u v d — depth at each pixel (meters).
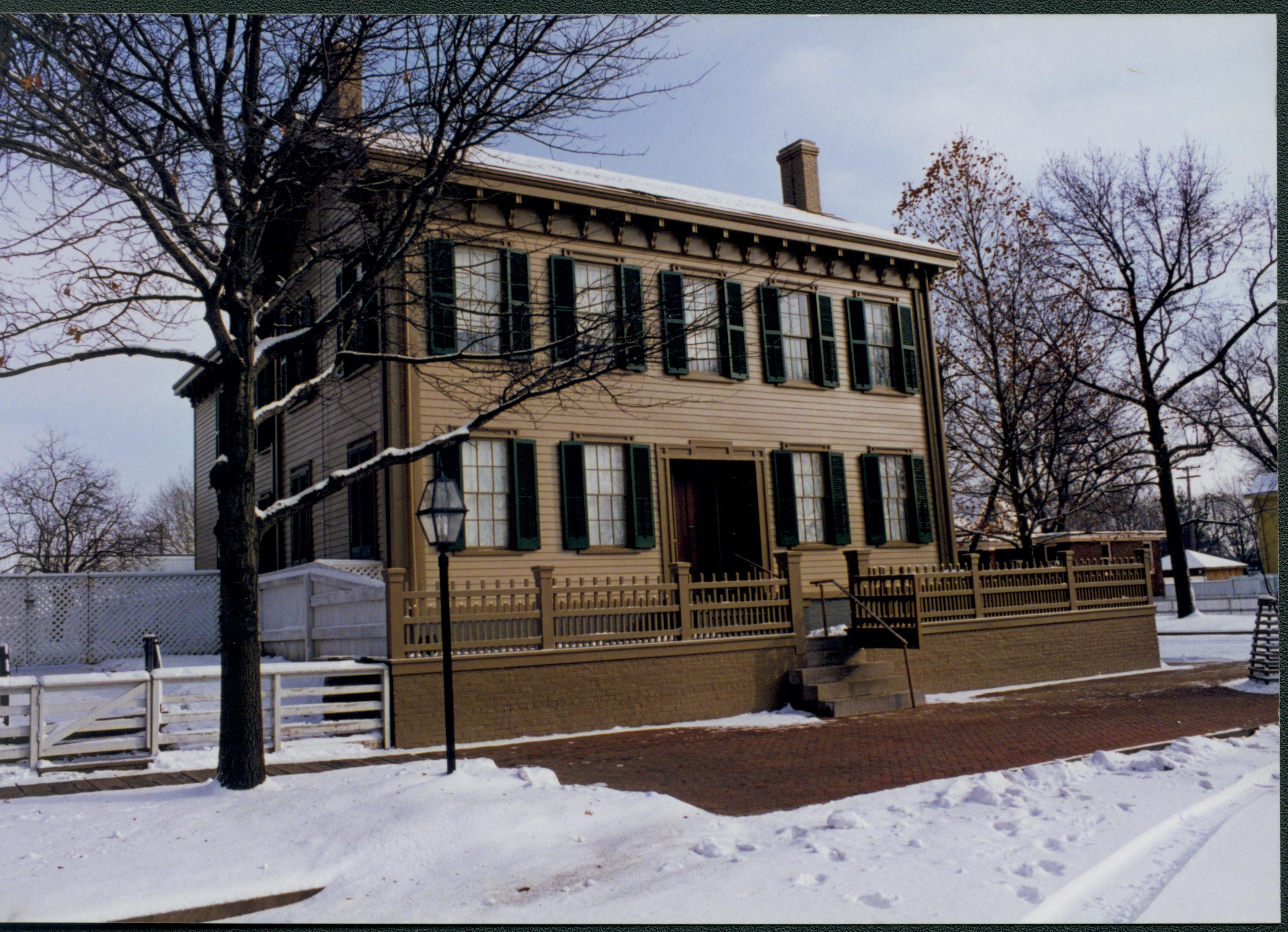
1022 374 26.06
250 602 8.79
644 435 16.42
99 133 8.66
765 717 13.55
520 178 15.09
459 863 6.66
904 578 14.85
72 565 35.50
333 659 13.12
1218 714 12.52
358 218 10.31
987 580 17.34
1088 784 8.59
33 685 9.66
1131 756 9.55
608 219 16.36
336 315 9.73
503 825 7.23
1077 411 27.36
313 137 9.42
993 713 13.33
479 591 12.23
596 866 6.56
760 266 18.12
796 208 23.45
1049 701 14.46
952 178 27.72
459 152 10.26
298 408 18.06
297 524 17.80
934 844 6.68
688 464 17.31
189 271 9.02
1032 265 27.27
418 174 11.91
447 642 8.84
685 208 16.91
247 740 8.53
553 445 15.47
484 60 9.18
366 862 6.63
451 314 14.39
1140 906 5.55
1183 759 9.41
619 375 16.19
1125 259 30.14
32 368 8.71
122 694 10.17
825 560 18.22
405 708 11.49
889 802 7.97
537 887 6.22
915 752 10.34
